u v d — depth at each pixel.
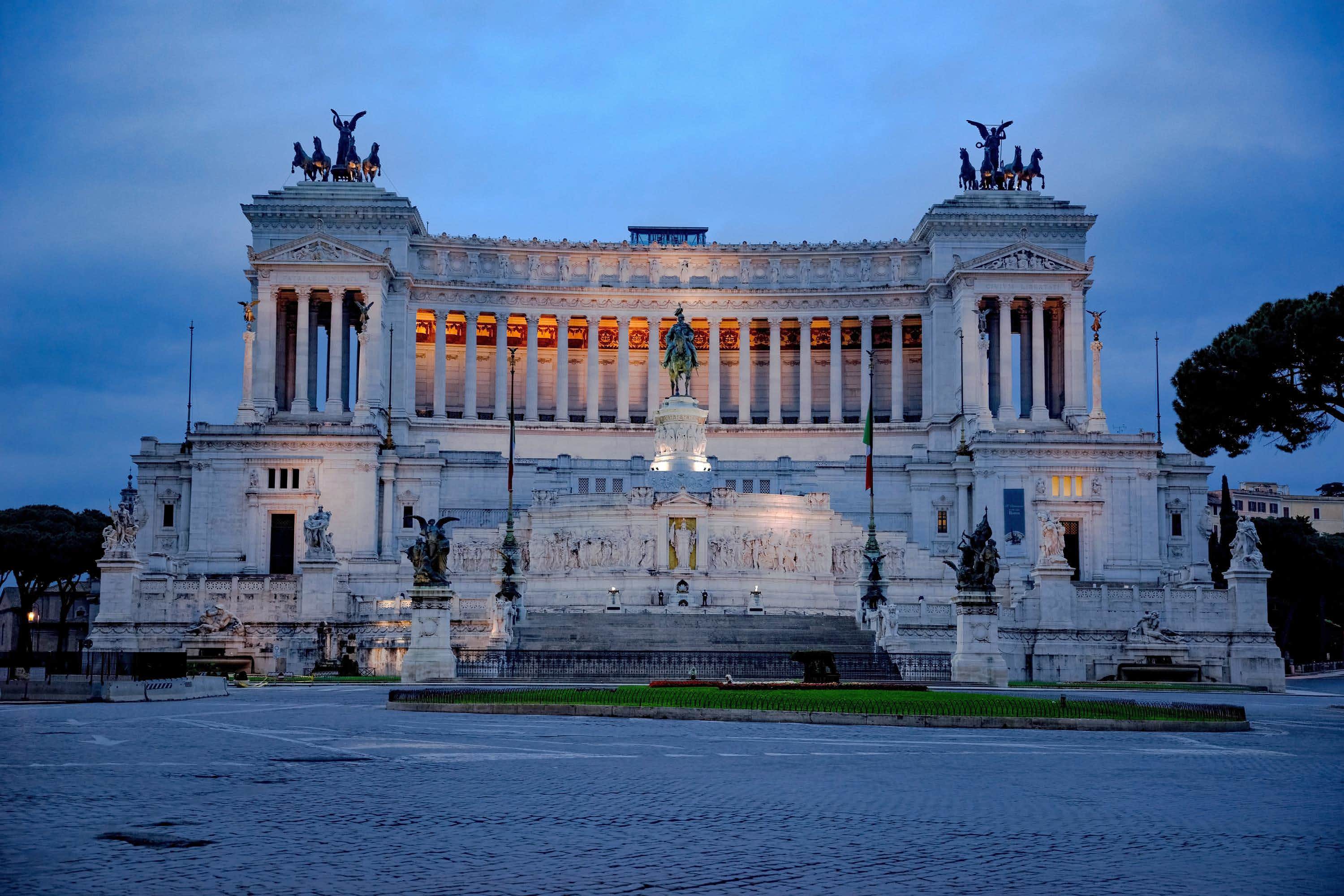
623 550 120.88
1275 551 158.50
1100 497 137.12
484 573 123.50
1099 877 22.45
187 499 137.12
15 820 26.72
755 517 122.12
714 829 26.64
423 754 39.34
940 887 21.66
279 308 156.88
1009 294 156.50
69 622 162.88
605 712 56.09
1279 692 95.31
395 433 156.50
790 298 165.38
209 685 72.44
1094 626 106.38
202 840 24.84
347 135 167.62
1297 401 97.50
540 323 170.12
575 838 25.55
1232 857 24.19
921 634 102.44
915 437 161.50
